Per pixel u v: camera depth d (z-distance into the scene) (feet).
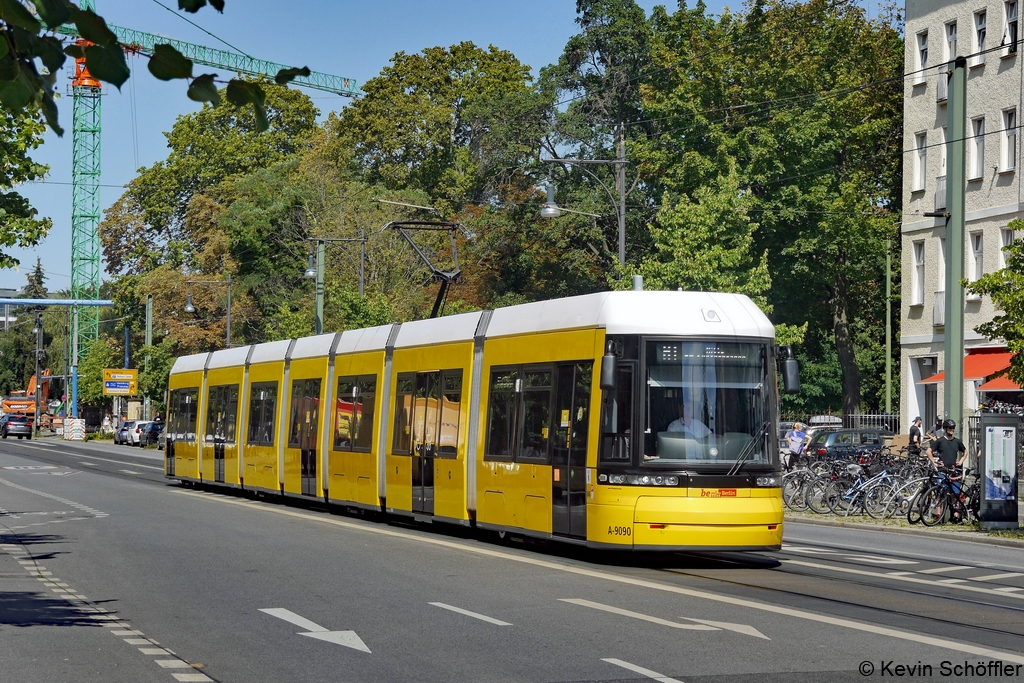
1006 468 71.10
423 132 244.01
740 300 54.24
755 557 56.03
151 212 264.11
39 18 15.80
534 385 58.29
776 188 162.91
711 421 51.55
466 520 63.72
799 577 47.47
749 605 38.81
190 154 266.98
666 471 50.60
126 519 77.51
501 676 27.78
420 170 244.63
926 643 31.55
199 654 31.42
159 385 241.96
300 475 87.76
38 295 462.60
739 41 164.96
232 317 229.86
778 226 161.38
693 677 27.25
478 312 65.82
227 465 104.22
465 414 64.49
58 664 30.14
